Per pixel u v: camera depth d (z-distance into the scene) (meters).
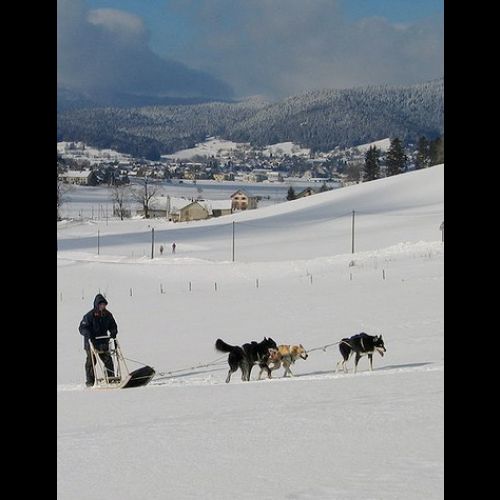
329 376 17.14
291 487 7.16
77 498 7.18
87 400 14.47
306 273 50.88
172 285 51.41
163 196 163.88
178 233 98.06
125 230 109.94
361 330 29.34
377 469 7.63
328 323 31.69
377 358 22.27
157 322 34.91
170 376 21.59
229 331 31.25
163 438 9.93
